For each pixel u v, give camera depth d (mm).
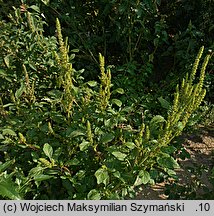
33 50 1054
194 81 1265
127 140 897
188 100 745
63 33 1347
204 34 1297
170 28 1502
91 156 914
